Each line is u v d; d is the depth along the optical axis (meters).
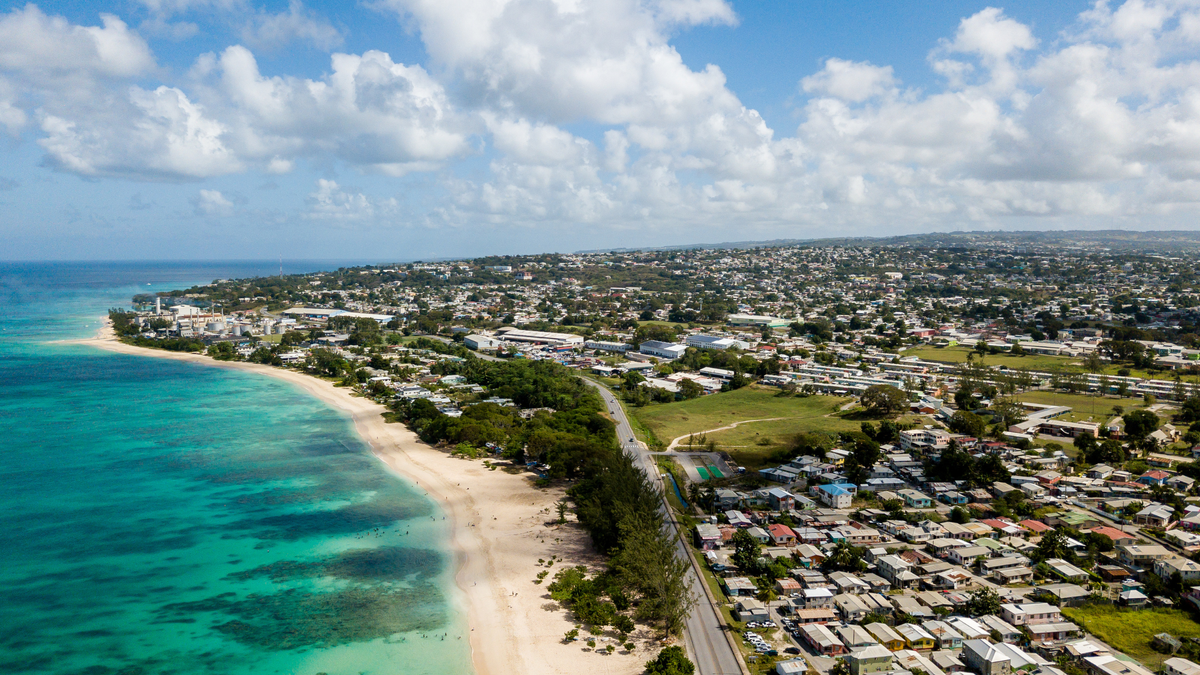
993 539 126.88
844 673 86.94
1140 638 95.38
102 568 123.19
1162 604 104.69
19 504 153.00
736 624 101.12
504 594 114.00
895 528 132.50
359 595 114.00
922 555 120.62
